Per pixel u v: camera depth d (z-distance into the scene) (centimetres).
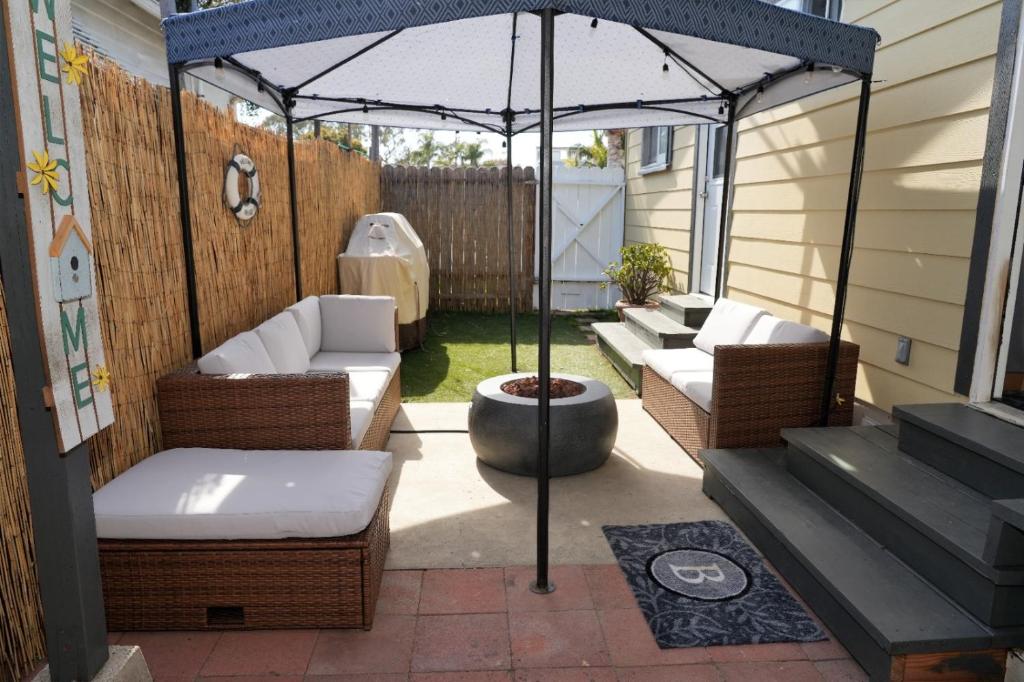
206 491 240
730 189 576
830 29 279
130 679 179
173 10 394
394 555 289
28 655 211
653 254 768
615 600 256
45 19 147
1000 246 294
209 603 236
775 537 278
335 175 672
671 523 322
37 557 163
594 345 752
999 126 292
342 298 493
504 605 253
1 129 141
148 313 295
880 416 383
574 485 369
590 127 558
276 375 302
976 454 256
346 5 231
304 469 261
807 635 236
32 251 144
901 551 247
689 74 425
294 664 220
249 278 429
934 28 335
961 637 201
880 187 379
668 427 457
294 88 450
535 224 948
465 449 424
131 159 284
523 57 412
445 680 213
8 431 201
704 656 225
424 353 703
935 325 336
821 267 441
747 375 362
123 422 272
